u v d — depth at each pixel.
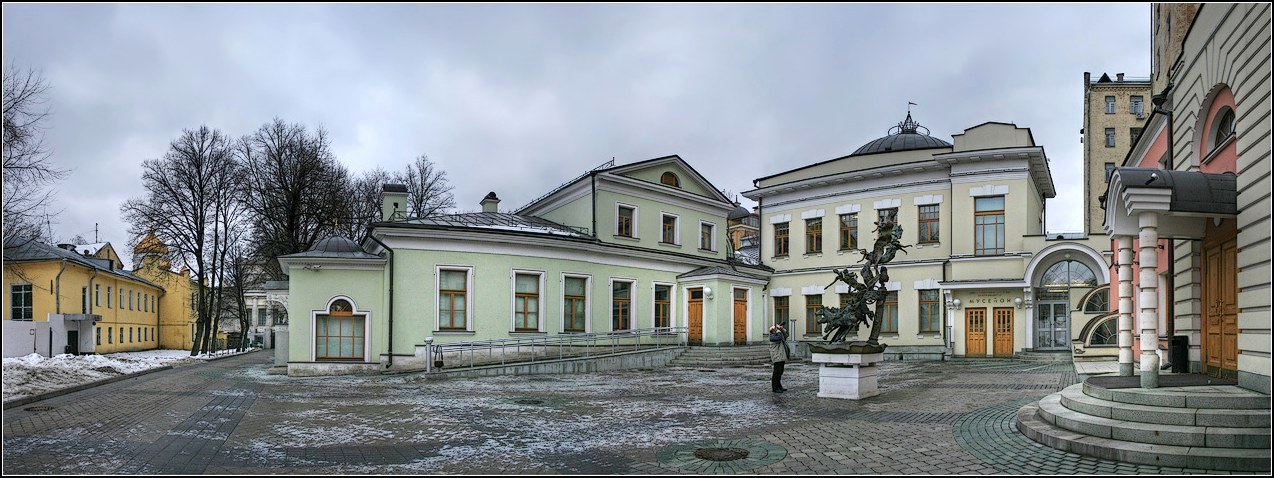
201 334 41.66
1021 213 31.61
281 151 39.47
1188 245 14.15
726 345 33.41
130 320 55.09
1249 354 10.82
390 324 26.45
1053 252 30.12
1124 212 12.50
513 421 13.25
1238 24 11.70
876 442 10.65
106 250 62.12
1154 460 8.70
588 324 31.02
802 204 37.84
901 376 22.19
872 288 16.52
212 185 41.03
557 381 22.03
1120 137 62.56
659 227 35.47
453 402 16.36
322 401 16.81
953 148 33.62
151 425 13.02
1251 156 11.01
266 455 10.23
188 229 40.56
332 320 26.38
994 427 11.52
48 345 37.62
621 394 17.88
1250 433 8.80
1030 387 17.53
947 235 33.31
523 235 28.78
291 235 39.25
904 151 34.94
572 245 30.27
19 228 27.53
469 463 9.65
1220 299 12.78
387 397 17.66
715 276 33.31
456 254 27.70
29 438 11.64
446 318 27.50
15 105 24.59
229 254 44.56
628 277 32.88
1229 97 12.77
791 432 11.66
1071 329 28.23
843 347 15.83
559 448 10.60
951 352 32.28
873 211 35.38
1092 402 10.54
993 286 31.25
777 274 38.38
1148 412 9.71
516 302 28.98
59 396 18.08
